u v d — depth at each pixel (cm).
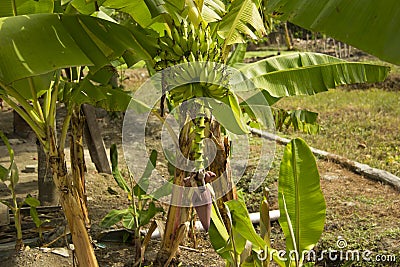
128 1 328
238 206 281
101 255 473
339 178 643
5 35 259
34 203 446
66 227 463
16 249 447
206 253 472
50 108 331
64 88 441
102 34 294
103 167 696
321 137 870
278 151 773
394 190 593
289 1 221
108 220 428
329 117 1017
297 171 292
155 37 347
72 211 334
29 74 252
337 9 203
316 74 384
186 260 457
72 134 482
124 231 497
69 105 340
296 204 295
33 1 326
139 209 444
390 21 190
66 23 281
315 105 1153
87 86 343
